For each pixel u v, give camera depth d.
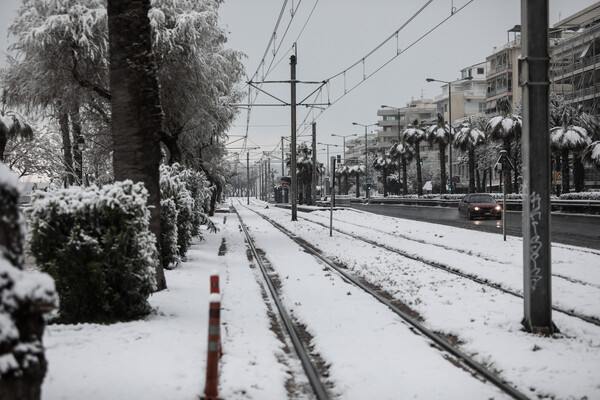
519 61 8.47
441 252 18.50
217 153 36.75
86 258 8.16
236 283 13.10
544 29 8.32
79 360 6.35
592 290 11.50
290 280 13.72
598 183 68.94
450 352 7.41
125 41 10.34
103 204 8.18
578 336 8.01
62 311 8.26
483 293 11.31
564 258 16.19
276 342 7.92
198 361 6.61
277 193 114.88
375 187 129.62
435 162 113.00
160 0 22.64
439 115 67.44
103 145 24.88
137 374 5.96
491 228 28.31
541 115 8.30
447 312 9.58
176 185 16.47
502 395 5.75
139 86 10.43
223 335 8.10
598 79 73.25
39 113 23.77
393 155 85.94
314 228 32.38
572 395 5.62
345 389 6.00
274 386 6.02
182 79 23.36
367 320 9.21
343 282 13.21
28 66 22.09
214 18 24.08
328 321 9.17
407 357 7.09
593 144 44.00
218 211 60.69
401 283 12.75
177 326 8.30
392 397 5.72
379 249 20.23
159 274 11.33
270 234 28.88
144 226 8.59
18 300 3.71
